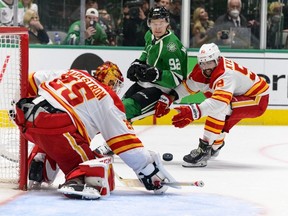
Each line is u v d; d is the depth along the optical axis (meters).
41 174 8.08
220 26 18.67
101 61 17.84
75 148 7.55
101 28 18.12
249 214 7.01
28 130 7.56
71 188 7.37
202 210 7.12
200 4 18.41
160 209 7.10
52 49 17.64
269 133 16.17
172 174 9.88
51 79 7.92
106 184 7.58
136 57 17.92
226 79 10.36
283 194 8.31
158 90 11.05
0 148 8.35
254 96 10.79
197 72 10.88
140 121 17.81
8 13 17.44
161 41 10.90
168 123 17.89
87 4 17.98
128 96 11.40
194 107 10.26
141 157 7.61
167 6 18.20
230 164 11.04
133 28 18.30
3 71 8.63
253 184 9.06
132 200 7.55
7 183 8.41
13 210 6.92
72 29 17.97
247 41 18.67
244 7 18.56
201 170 10.33
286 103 18.36
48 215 6.70
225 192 8.36
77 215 6.72
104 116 7.52
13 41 8.98
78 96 7.54
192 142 14.31
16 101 8.24
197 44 18.56
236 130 16.73
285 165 11.02
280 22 18.75
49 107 7.48
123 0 18.17
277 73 18.39
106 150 11.11
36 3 17.70
